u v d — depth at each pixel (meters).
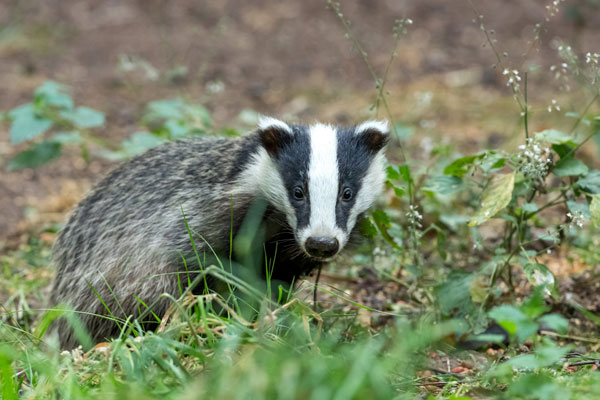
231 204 9.60
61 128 19.23
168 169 10.51
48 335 11.09
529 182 9.66
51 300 11.23
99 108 20.16
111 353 7.18
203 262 9.80
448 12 25.11
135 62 18.14
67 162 17.53
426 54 22.80
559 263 12.12
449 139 17.39
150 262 9.88
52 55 24.02
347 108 19.72
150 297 9.84
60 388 6.96
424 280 11.11
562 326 6.62
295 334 7.80
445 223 12.70
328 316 8.92
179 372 6.86
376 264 11.69
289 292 8.72
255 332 7.37
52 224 14.66
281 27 25.27
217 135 12.30
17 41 25.05
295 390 6.41
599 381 6.86
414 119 18.75
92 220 10.77
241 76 22.23
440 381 8.08
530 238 10.88
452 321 8.32
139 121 19.33
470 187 10.79
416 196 12.59
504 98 19.92
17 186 16.41
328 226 9.21
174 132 13.54
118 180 10.87
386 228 10.59
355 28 24.61
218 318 7.72
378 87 10.57
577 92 19.22
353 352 7.01
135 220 10.24
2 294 12.16
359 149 9.94
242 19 25.91
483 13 24.64
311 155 9.62
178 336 7.69
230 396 6.41
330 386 6.45
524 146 9.27
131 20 26.19
